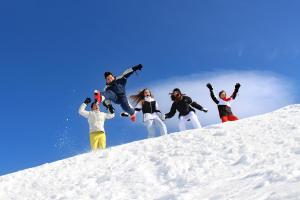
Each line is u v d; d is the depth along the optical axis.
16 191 9.10
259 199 5.38
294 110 12.03
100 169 9.27
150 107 11.98
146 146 10.18
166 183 7.71
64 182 8.96
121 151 10.23
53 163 10.70
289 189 5.39
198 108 12.27
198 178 7.45
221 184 6.79
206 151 8.87
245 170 7.28
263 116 11.82
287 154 7.55
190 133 10.64
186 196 6.49
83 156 10.57
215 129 10.69
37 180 9.48
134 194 7.45
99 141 11.74
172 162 8.57
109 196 7.59
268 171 6.58
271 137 9.11
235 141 9.27
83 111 11.81
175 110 12.23
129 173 8.61
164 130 11.93
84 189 8.26
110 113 11.95
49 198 8.18
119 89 11.95
